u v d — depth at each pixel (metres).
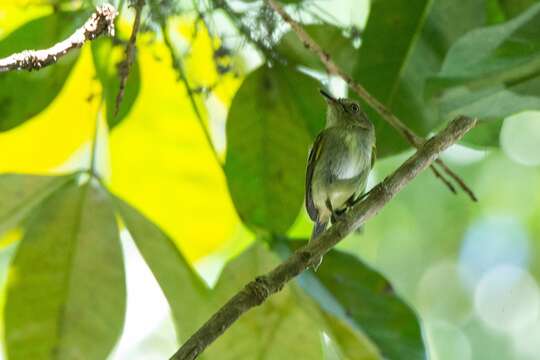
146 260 6.81
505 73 5.22
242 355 7.36
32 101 7.42
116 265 7.16
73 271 7.11
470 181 14.97
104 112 8.05
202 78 8.20
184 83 7.59
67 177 7.25
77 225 7.14
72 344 7.04
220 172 8.33
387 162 13.66
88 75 7.88
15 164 8.08
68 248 7.12
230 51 7.61
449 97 5.34
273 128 8.05
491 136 8.56
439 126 8.40
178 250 6.89
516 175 15.05
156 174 8.30
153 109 8.19
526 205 15.09
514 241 15.22
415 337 7.42
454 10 8.18
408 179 6.88
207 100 8.38
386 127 8.25
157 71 8.07
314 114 8.20
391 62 8.21
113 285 7.14
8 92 7.38
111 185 8.30
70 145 8.12
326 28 8.16
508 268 15.35
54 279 7.09
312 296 7.09
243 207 7.96
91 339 7.07
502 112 5.38
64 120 8.01
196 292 6.88
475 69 5.38
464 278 15.35
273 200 8.01
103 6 6.06
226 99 8.53
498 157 15.07
